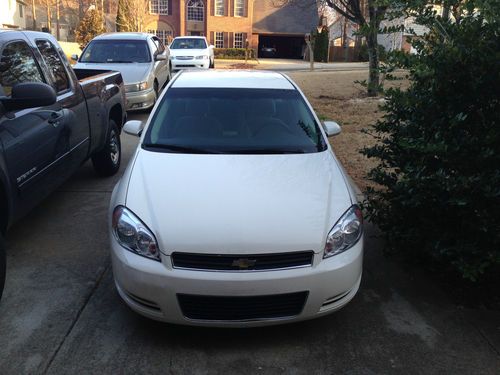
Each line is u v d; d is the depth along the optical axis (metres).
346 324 3.54
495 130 3.57
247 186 3.54
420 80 3.98
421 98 3.92
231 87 4.89
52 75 5.01
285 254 3.10
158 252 3.11
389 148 4.58
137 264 3.12
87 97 5.79
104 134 6.32
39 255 4.45
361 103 12.03
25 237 4.80
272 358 3.17
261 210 3.30
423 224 3.90
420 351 3.27
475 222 3.56
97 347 3.23
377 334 3.44
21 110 4.16
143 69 11.03
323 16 43.91
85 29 40.00
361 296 3.91
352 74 21.66
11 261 4.32
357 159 7.49
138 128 4.80
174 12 48.66
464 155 3.51
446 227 3.83
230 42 48.81
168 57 13.62
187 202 3.36
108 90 6.58
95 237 4.84
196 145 4.17
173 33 49.19
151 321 3.51
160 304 3.10
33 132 4.29
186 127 4.40
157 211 3.29
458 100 3.75
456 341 3.39
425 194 3.67
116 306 3.68
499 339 3.42
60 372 3.00
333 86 16.33
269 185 3.57
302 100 4.83
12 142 3.93
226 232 3.12
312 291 3.12
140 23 39.06
